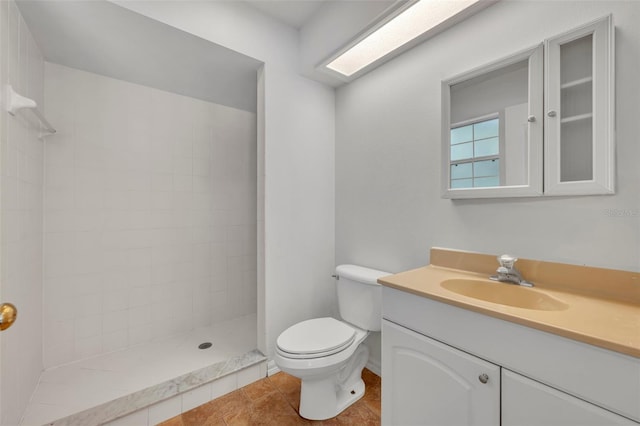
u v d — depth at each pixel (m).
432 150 1.49
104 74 1.87
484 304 0.86
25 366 1.36
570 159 1.02
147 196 2.06
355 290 1.68
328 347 1.35
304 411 1.43
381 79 1.78
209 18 1.51
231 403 1.54
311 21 1.78
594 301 0.90
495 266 1.23
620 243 0.93
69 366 1.71
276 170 1.83
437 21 1.38
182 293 2.22
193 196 2.28
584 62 0.99
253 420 1.41
